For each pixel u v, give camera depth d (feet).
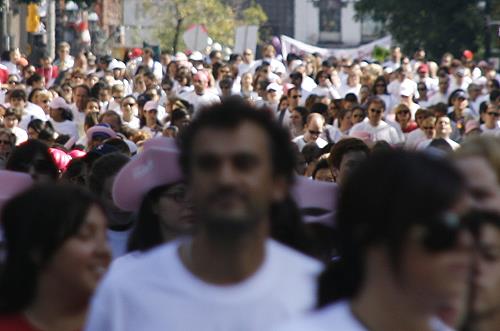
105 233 31.63
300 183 45.60
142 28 489.26
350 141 64.54
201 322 27.25
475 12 395.34
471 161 28.63
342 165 64.13
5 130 93.56
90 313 27.99
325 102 147.43
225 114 27.14
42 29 401.90
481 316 26.86
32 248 30.96
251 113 27.22
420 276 22.25
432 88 218.18
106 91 160.56
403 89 158.81
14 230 31.14
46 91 151.74
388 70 236.63
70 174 62.69
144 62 231.09
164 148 40.91
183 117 108.68
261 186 26.99
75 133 134.51
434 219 22.02
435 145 83.92
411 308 22.57
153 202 40.73
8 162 59.93
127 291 27.40
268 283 27.61
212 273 27.40
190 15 568.41
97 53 434.71
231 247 27.14
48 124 115.96
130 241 41.22
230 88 176.14
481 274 26.53
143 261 27.86
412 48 409.49
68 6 391.86
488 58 382.63
